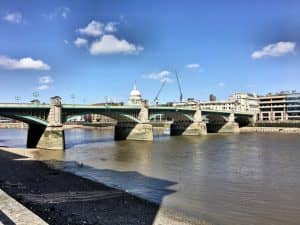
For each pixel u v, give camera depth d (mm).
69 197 34750
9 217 19547
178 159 71000
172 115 168500
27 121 95562
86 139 142500
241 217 29594
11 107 86875
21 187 38750
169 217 28875
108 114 126062
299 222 28453
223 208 32406
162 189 40812
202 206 33031
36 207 29453
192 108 171375
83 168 58250
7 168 54125
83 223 25812
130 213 29531
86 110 110562
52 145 92938
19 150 87375
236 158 73000
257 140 133125
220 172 54000
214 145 107875
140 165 61938
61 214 27812
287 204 34094
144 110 135625
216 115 198500
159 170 55969
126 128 139500
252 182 45625
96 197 35219
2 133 198875
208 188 41531
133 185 43219
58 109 96188
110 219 27469
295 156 77188
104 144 112688
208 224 27422
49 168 55625
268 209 32219
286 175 51344
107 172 53906
